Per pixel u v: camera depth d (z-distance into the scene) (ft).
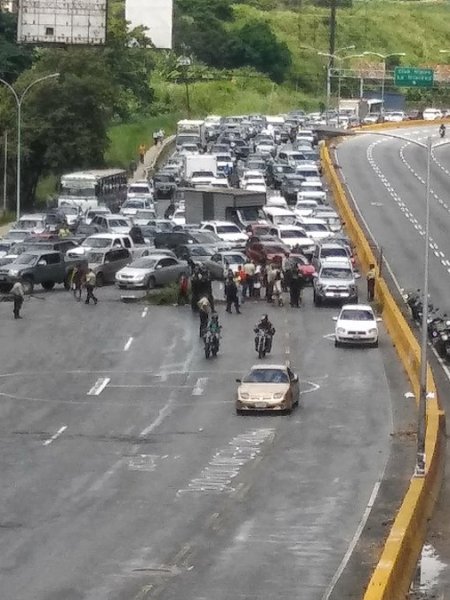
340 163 509.76
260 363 210.18
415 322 244.42
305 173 462.19
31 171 443.32
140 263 284.00
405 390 191.72
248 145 558.15
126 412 177.58
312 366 208.74
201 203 367.45
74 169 443.32
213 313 226.99
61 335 232.73
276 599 100.73
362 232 340.39
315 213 366.63
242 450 156.04
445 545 120.88
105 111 448.65
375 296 266.98
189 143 555.28
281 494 135.33
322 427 168.96
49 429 167.02
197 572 107.86
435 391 176.76
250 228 339.77
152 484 139.54
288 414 176.55
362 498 133.80
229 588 103.45
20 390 190.19
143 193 428.97
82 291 281.74
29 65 517.55
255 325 242.37
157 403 183.21
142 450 155.94
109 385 194.49
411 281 288.51
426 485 132.87
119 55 580.30
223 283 287.48
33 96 436.76
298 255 298.76
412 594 106.32
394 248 331.57
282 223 349.61
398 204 410.11
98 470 145.79
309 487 138.41
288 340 229.25
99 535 119.44
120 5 638.53
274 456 152.97
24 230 341.82
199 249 303.89
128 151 559.79
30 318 248.93
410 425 169.48
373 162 515.50
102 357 214.48
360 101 649.61
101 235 310.65
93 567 109.19
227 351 219.61
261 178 449.06
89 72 445.78
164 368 206.69
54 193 453.17
